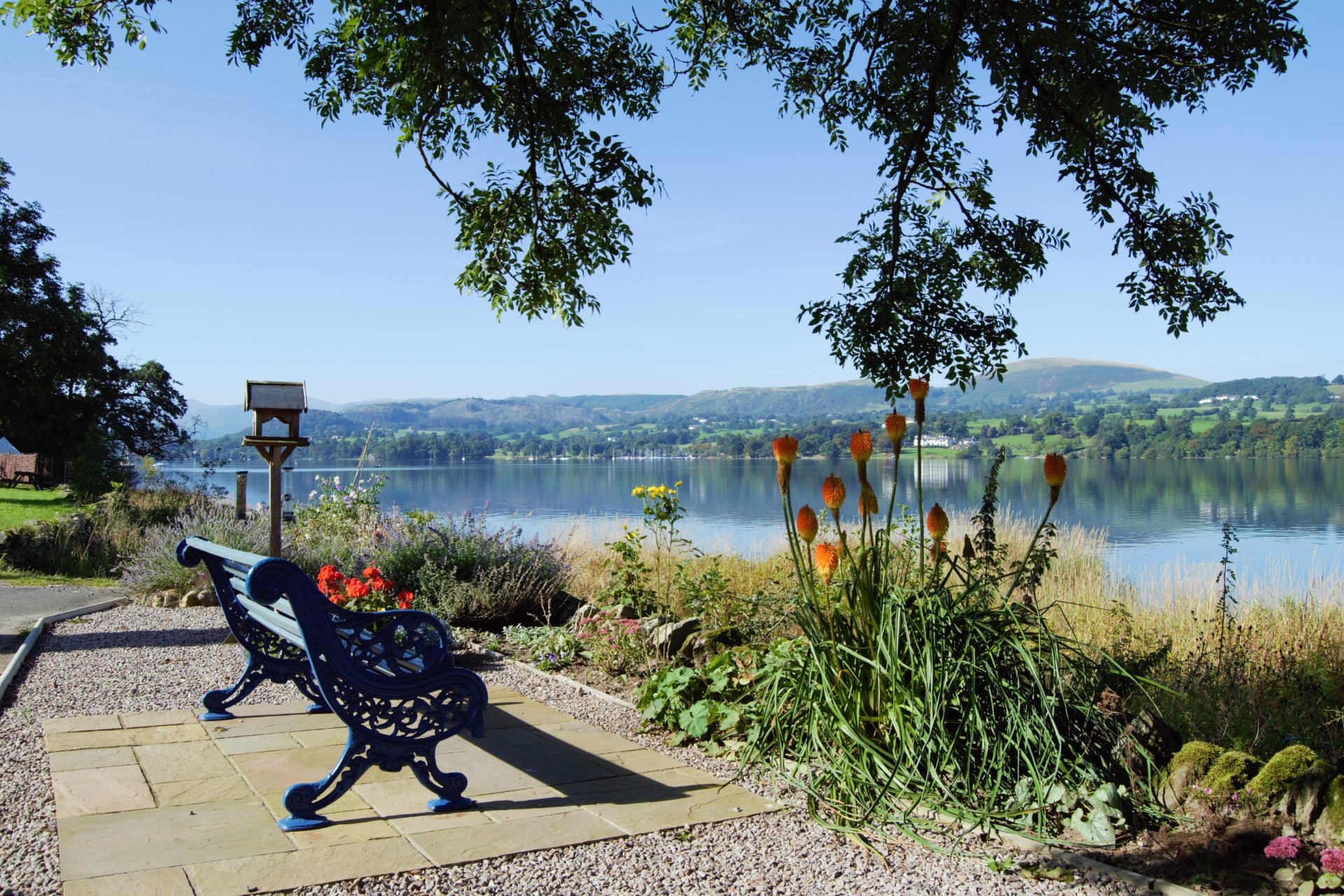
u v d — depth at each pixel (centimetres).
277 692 528
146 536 1190
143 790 358
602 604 729
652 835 323
